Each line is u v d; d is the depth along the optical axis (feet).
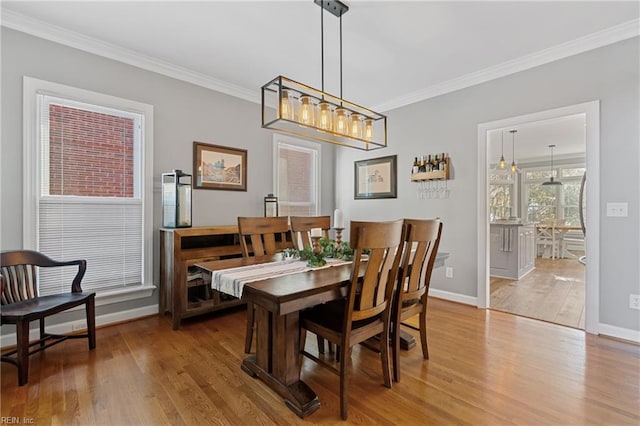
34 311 6.22
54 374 6.39
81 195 8.78
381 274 5.65
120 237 9.46
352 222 5.00
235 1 7.02
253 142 12.80
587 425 4.91
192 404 5.46
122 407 5.35
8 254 7.07
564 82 9.02
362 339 5.52
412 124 12.86
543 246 23.71
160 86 10.18
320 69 10.53
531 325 9.18
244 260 7.37
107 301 9.18
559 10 7.27
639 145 7.85
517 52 9.32
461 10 7.27
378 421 5.04
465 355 7.29
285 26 8.02
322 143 15.65
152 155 10.00
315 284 5.14
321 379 6.34
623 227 8.09
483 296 10.79
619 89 8.13
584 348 7.60
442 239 11.93
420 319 7.14
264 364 6.15
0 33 7.47
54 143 8.32
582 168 23.43
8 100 7.61
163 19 7.73
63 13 7.48
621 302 8.13
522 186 26.37
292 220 9.25
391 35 8.39
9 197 7.65
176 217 9.65
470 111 11.10
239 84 11.86
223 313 10.46
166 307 9.84
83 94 8.64
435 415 5.17
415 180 12.46
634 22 7.70
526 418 5.08
